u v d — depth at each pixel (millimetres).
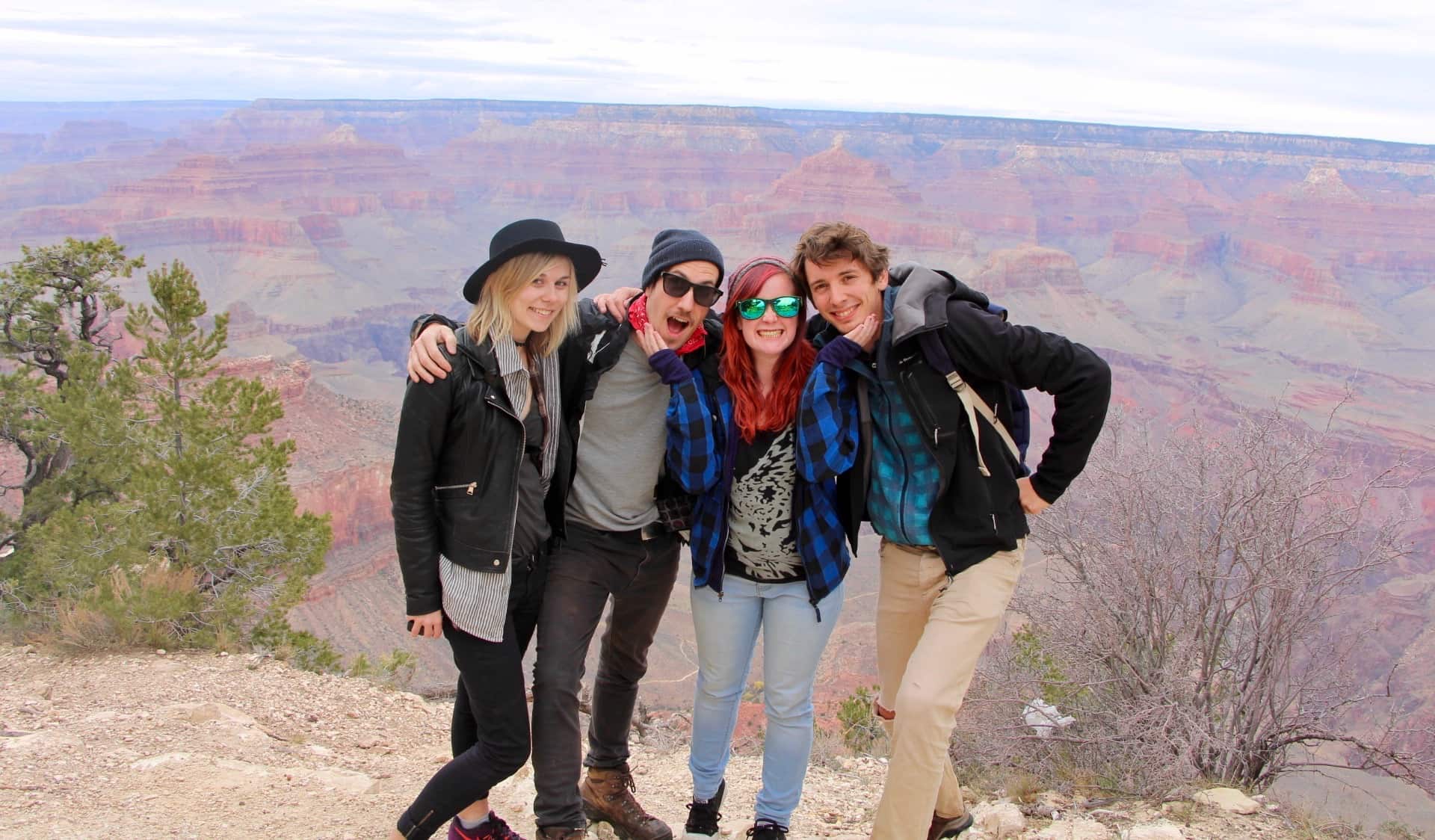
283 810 4730
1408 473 7070
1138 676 7004
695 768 4570
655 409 4164
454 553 3791
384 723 6980
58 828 4250
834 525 4164
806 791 5875
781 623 4246
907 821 3877
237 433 11398
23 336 17453
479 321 3748
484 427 3725
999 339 3740
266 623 9977
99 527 11289
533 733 4016
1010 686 7488
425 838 4000
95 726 6027
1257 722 6746
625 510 4176
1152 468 7227
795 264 4035
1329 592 6887
